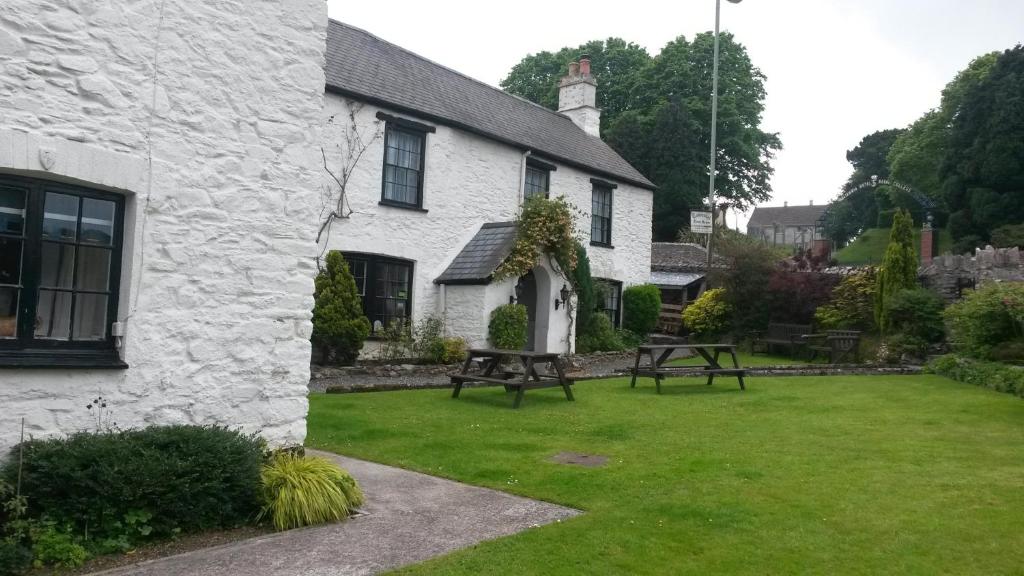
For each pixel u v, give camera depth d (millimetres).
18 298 4875
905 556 4555
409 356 15164
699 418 9484
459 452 7387
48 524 4402
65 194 5082
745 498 5793
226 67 5773
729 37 39344
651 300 22109
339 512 5312
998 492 5945
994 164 31656
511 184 18266
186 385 5543
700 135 38406
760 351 20578
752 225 86312
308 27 6348
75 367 4938
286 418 6168
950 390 12383
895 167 42406
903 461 7055
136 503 4684
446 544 4789
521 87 43812
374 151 15047
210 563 4410
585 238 20578
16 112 4680
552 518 5355
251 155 5930
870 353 18031
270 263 6055
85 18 4980
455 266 16531
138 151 5250
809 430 8672
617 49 42031
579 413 9797
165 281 5430
